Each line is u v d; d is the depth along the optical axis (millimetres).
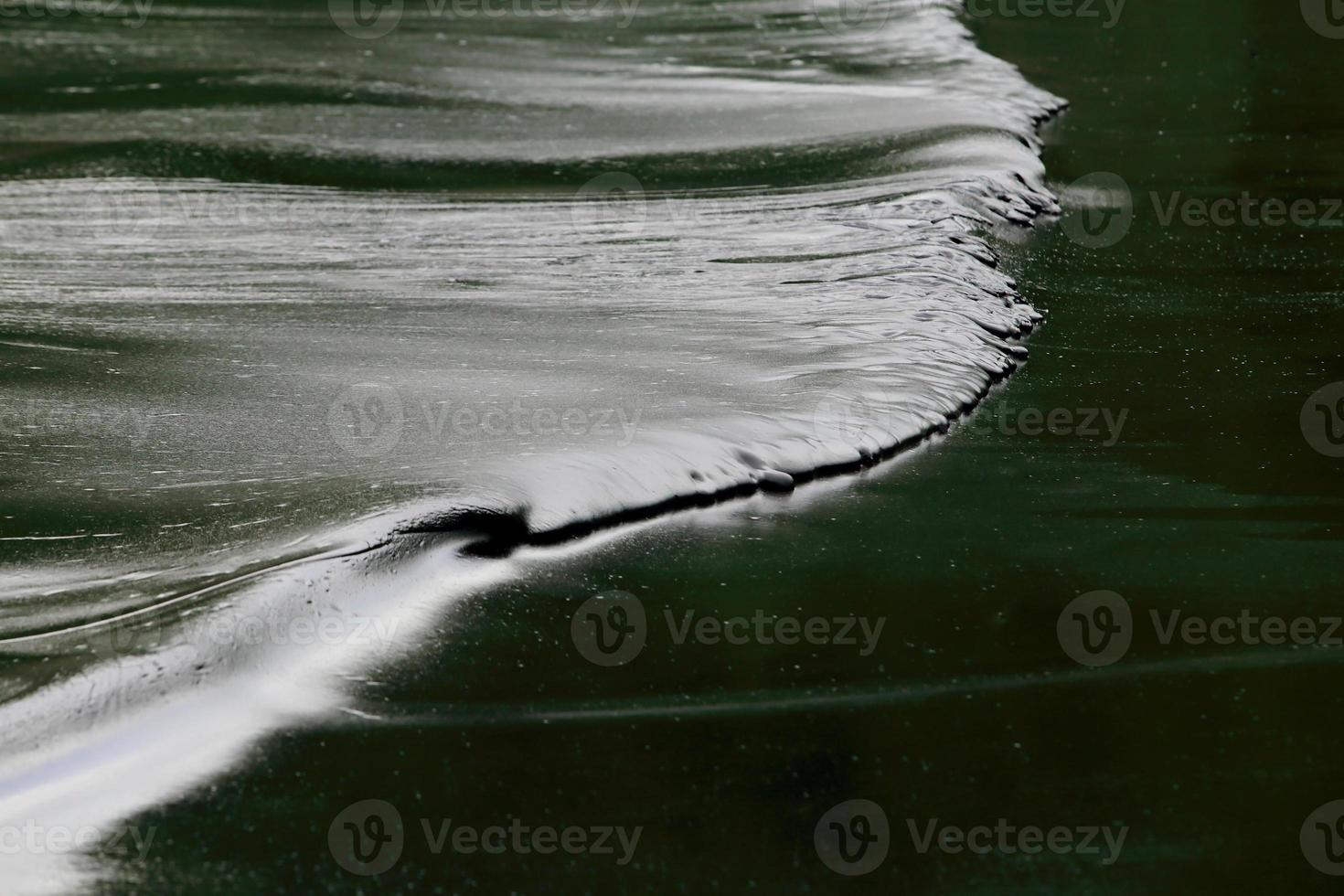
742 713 8047
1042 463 11984
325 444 11172
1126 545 10398
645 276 16703
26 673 7785
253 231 18969
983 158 21391
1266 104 26688
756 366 13500
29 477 10508
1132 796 7449
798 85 26453
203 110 24875
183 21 32281
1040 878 6855
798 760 7645
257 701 7828
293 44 29984
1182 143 24172
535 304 15656
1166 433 12719
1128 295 16984
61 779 7117
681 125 23766
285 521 9586
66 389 12617
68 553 9188
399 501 9836
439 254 17812
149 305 15688
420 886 6617
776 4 33344
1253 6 34156
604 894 6617
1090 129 25016
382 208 19953
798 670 8531
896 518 10750
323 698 7926
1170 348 15148
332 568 8922
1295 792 7520
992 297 16172
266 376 13008
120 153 22438
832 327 14742
